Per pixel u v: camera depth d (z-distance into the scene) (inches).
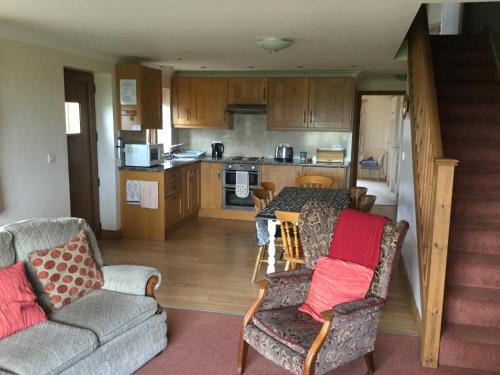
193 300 151.6
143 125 218.5
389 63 223.1
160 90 236.1
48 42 165.5
